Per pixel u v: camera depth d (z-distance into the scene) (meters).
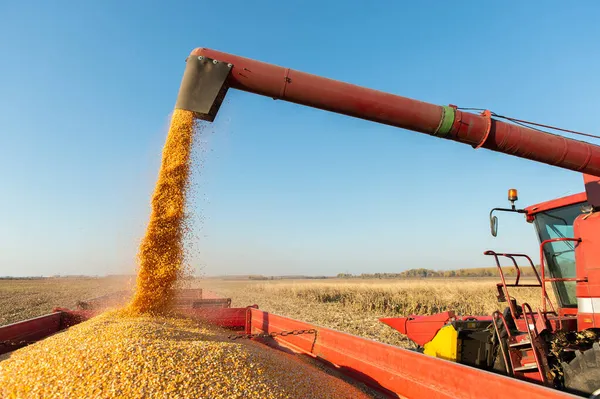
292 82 3.69
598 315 3.95
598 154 3.71
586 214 4.25
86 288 40.22
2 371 3.30
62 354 3.44
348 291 25.66
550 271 5.09
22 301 22.47
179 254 5.75
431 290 23.62
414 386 3.47
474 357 5.29
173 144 5.31
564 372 3.82
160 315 5.62
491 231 4.93
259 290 37.06
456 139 3.81
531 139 3.70
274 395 3.32
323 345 5.03
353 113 3.76
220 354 3.75
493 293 21.34
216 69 3.76
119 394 2.89
